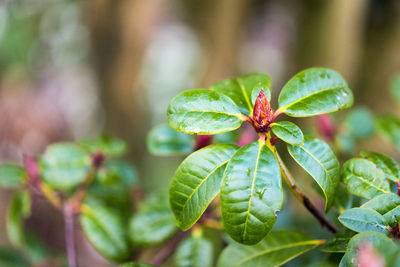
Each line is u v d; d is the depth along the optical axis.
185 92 0.43
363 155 0.45
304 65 1.44
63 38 2.05
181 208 0.43
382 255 0.38
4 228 1.47
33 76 2.18
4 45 1.97
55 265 0.70
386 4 1.44
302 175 0.85
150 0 1.71
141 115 2.02
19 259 0.66
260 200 0.41
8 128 1.97
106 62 1.79
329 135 0.59
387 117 0.57
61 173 0.56
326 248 0.43
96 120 2.15
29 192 0.57
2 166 0.57
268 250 0.46
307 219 0.69
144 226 0.54
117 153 0.56
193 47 2.08
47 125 2.09
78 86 2.27
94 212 0.57
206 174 0.43
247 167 0.42
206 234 0.53
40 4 1.95
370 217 0.42
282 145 1.21
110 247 0.56
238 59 1.84
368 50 1.46
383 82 1.38
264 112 0.43
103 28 1.72
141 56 1.82
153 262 0.54
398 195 0.43
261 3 1.97
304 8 1.46
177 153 0.53
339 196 0.46
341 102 0.44
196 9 1.78
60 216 1.53
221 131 0.43
